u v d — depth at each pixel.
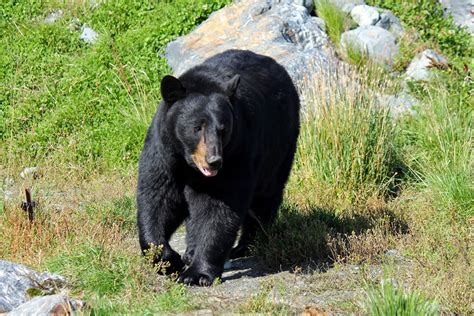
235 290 11.01
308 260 12.37
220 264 11.43
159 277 11.23
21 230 12.47
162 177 11.28
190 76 11.28
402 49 20.44
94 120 19.20
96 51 20.80
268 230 13.00
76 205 15.09
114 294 10.48
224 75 11.59
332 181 15.60
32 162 18.19
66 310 8.95
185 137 10.74
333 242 12.45
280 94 12.79
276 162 12.86
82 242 11.70
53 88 20.12
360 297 10.16
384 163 15.97
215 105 10.73
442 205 14.45
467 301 10.33
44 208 13.77
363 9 21.38
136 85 19.69
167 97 10.95
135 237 13.49
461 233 13.21
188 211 11.61
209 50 19.94
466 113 17.88
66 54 21.19
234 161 11.21
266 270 12.22
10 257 12.02
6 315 9.15
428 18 21.66
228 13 20.89
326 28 21.12
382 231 13.13
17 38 21.67
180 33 21.16
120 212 14.03
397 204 15.20
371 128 15.97
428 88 18.73
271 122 12.29
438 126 17.11
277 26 20.16
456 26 21.61
